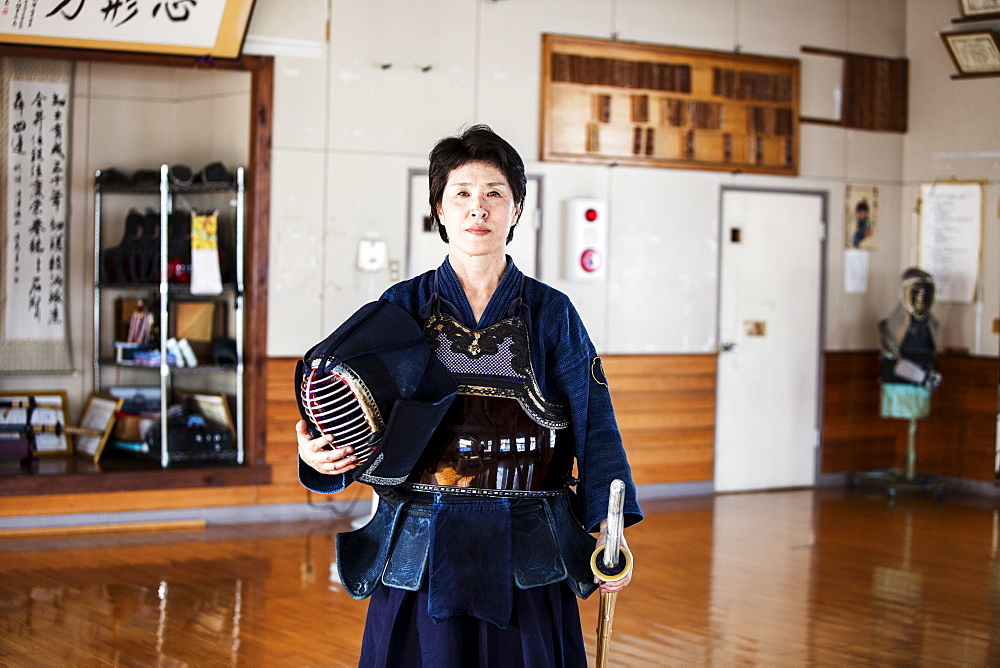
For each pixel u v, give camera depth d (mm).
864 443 7531
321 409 1674
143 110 6520
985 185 7223
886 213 7566
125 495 5590
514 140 6418
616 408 6715
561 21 6500
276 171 5891
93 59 5520
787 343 7242
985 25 7109
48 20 5238
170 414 5961
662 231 6820
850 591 4621
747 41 7031
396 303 1849
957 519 6273
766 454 7207
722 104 6969
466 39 6258
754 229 7109
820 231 7324
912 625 4141
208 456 5918
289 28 5871
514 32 6383
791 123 7191
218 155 6168
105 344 6496
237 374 5941
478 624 1776
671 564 5051
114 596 4328
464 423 1774
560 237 6562
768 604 4395
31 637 3779
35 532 5418
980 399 7184
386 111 6094
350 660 3604
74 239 6461
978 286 7250
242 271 5914
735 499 6836
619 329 6715
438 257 6250
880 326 7059
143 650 3668
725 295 7039
